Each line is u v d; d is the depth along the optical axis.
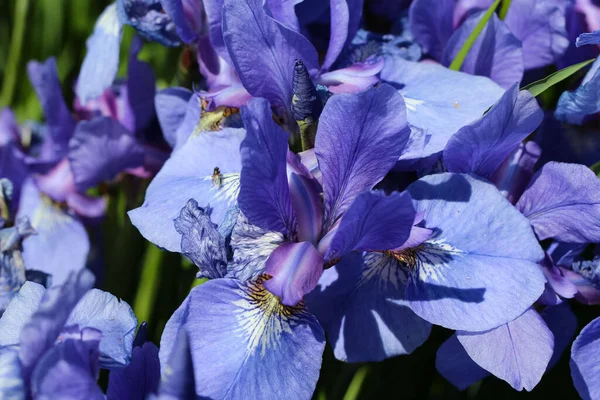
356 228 0.33
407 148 0.35
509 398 0.44
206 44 0.40
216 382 0.33
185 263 0.44
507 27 0.39
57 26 0.51
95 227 0.46
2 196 0.42
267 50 0.36
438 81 0.38
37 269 0.44
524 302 0.33
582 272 0.37
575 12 0.41
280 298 0.34
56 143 0.46
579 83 0.41
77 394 0.30
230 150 0.37
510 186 0.37
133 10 0.41
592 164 0.39
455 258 0.34
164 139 0.46
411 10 0.41
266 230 0.35
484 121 0.33
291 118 0.37
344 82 0.38
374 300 0.36
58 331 0.30
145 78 0.45
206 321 0.33
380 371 0.43
